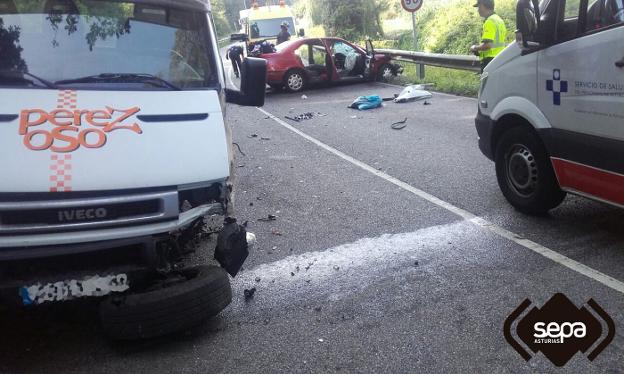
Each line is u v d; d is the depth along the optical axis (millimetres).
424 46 22672
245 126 11516
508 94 5496
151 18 4316
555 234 5098
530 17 4945
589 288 4125
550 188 5273
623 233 5012
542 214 5594
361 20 27969
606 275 4293
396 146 8914
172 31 4355
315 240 5316
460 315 3867
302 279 4523
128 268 3342
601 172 4555
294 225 5738
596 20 4500
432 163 7762
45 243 3172
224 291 3635
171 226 3385
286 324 3863
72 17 4125
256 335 3740
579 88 4621
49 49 3986
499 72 5617
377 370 3320
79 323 3895
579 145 4703
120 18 4219
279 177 7555
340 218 5871
